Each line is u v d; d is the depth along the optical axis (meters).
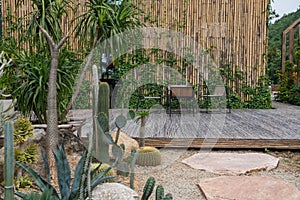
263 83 7.83
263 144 3.72
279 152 3.66
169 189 2.39
